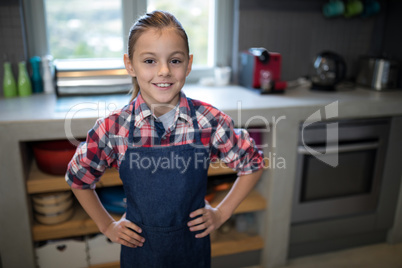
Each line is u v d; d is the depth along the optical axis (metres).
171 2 2.54
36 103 2.01
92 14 2.43
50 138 1.71
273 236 2.21
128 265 1.17
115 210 1.95
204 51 2.72
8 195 1.75
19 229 1.81
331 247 2.48
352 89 2.54
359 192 2.38
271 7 2.57
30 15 2.29
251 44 2.60
